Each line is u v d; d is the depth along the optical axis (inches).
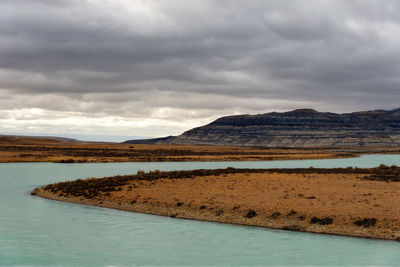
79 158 4456.2
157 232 1067.9
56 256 852.6
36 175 2591.0
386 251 891.4
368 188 1631.4
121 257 847.1
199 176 2161.7
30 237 1010.1
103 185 1812.3
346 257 841.5
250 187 1675.7
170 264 798.5
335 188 1631.4
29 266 779.4
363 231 1034.1
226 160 4822.8
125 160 4404.5
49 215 1291.8
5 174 2637.8
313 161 4928.6
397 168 2797.7
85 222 1186.0
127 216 1282.0
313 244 951.6
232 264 804.6
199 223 1179.3
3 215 1283.2
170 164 4010.8
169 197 1481.3
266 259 833.5
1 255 854.5
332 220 1109.7
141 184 1829.5
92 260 817.5
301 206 1243.2
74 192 1689.2
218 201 1370.6
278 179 1979.6
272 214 1194.0
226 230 1094.4
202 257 850.1
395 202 1267.2
